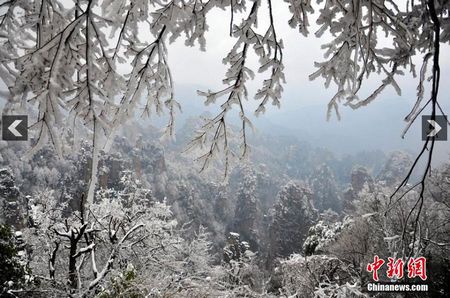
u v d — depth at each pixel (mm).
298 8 1875
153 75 1950
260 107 2283
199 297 6227
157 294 5348
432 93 1305
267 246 45125
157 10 1865
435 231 7016
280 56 2090
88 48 1492
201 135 2359
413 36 1634
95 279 5508
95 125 1537
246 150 2428
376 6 1678
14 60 1462
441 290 7848
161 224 9688
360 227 11594
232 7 1930
